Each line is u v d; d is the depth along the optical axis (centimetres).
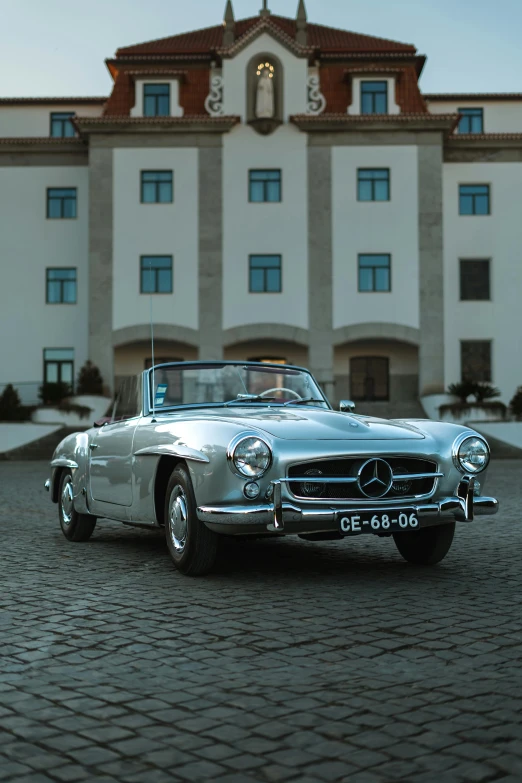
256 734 262
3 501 1160
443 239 3353
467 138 3397
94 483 660
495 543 696
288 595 473
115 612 436
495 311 3400
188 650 361
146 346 3425
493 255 3412
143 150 3284
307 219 3281
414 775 231
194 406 599
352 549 660
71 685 315
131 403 632
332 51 3456
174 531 535
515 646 363
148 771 236
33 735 264
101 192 3275
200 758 244
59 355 3388
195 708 287
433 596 468
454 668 331
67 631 398
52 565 591
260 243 3275
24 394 3347
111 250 3266
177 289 3266
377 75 3319
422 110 3325
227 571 553
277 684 313
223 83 3303
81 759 245
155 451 540
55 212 3416
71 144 3397
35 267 3400
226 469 479
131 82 3375
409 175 3281
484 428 2798
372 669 331
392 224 3278
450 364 3394
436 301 3262
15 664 344
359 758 243
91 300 3259
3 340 3391
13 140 3381
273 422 511
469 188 3428
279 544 692
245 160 3288
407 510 495
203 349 3250
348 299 3272
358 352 3438
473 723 271
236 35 3628
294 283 3272
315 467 489
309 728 267
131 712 284
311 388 648
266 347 3434
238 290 3269
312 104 3300
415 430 536
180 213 3278
